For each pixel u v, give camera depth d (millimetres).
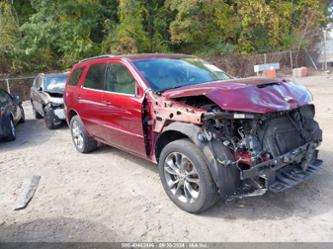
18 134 9133
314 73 21562
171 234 3469
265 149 3516
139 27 21859
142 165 5637
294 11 26453
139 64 4801
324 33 25438
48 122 9414
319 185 4297
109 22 21797
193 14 22766
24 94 18547
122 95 4785
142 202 4242
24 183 5168
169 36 23953
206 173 3518
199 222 3660
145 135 4398
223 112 3438
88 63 6031
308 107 4195
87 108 5805
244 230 3443
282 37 25484
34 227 3801
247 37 24500
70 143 7590
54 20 20719
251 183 3486
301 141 3924
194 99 3916
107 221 3832
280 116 3791
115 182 4961
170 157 3980
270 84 3963
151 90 4324
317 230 3348
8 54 19875
